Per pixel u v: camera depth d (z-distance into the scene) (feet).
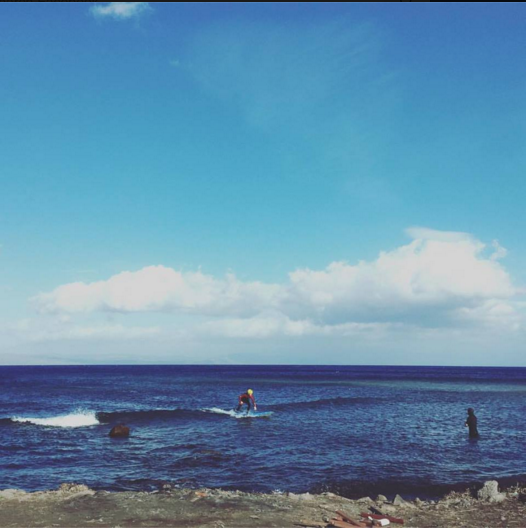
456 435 81.56
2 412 115.24
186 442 71.67
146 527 32.17
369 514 35.78
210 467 55.83
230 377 360.48
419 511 38.29
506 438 79.20
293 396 168.86
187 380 299.58
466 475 53.52
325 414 109.19
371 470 54.80
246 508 37.14
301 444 70.38
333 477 51.60
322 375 430.20
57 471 53.93
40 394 168.66
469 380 352.08
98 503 38.06
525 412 122.93
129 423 92.22
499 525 34.14
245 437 76.43
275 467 55.88
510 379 382.63
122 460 59.47
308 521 34.04
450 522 34.88
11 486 47.73
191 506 37.47
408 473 53.72
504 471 55.98
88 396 161.27
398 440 75.10
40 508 36.52
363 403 138.21
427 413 115.44
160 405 132.67
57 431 82.53
